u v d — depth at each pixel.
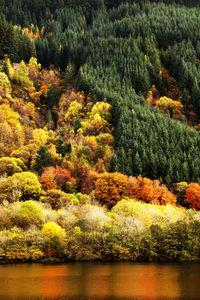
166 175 126.94
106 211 93.50
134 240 68.44
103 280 50.31
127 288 45.94
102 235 69.06
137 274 54.28
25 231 71.38
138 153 136.62
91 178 116.88
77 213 83.81
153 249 67.25
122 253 67.12
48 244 67.94
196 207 108.25
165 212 85.69
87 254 67.25
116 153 138.88
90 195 106.12
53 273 55.47
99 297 42.06
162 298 41.50
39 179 111.00
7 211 77.62
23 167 124.69
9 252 65.62
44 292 44.12
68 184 112.06
